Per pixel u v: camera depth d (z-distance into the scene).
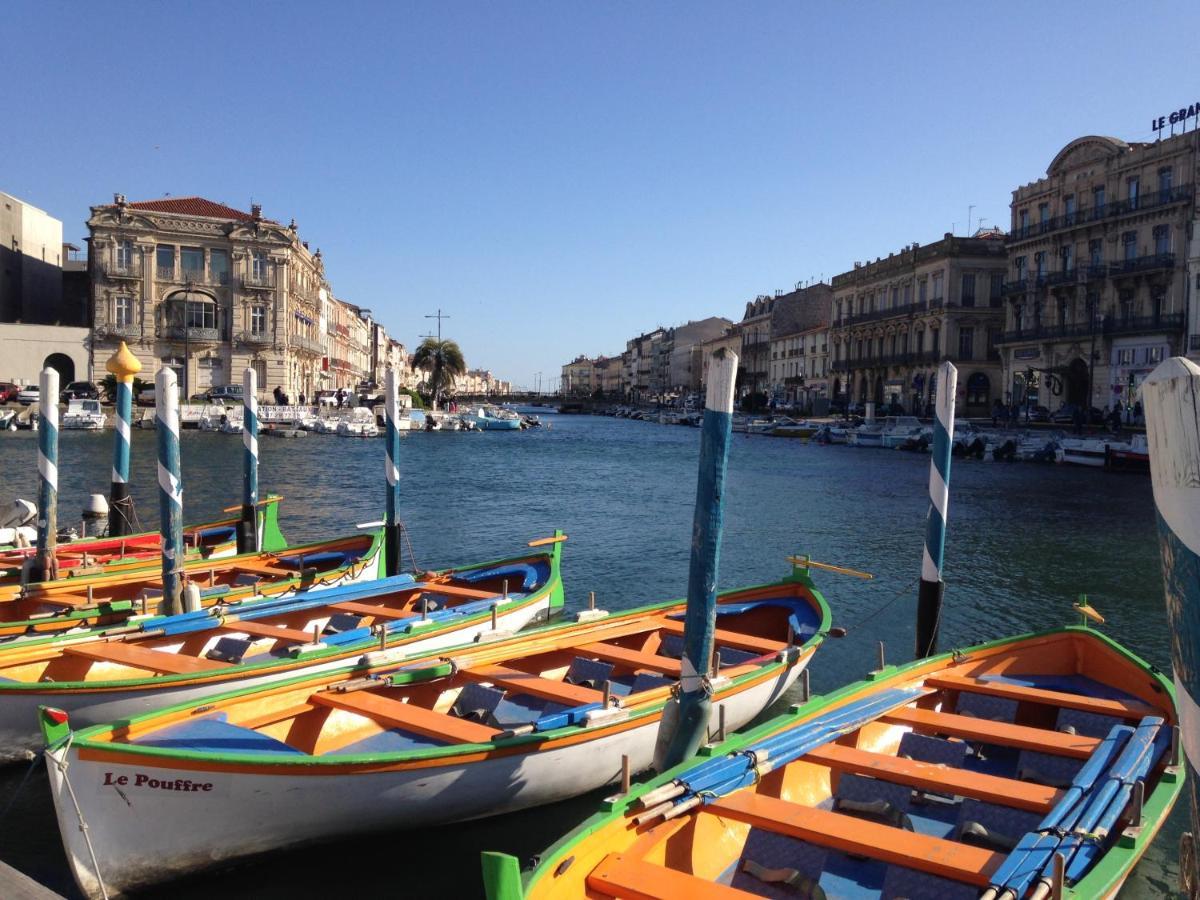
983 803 6.48
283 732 7.70
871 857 5.74
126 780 6.20
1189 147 51.50
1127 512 30.56
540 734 7.40
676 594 17.52
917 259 76.44
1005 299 67.62
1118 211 56.12
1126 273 54.81
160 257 69.56
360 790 6.78
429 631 10.70
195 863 6.59
